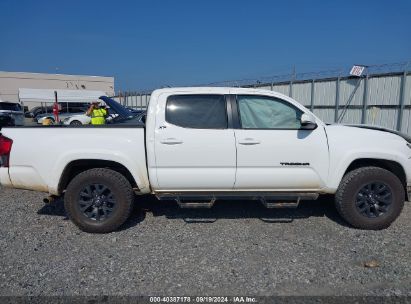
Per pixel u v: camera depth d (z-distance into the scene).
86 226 4.51
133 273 3.49
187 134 4.43
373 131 4.73
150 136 4.43
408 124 13.24
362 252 3.94
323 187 4.61
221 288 3.21
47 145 4.47
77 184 4.48
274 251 3.97
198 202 4.71
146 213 5.27
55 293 3.13
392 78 13.74
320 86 16.88
